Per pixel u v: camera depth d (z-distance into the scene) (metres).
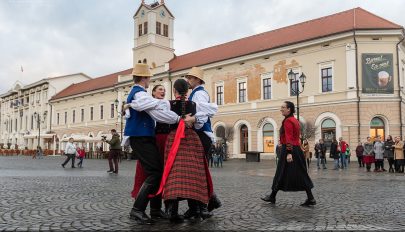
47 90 72.12
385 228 5.44
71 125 65.81
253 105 39.34
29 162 32.22
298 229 5.38
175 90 6.00
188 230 5.28
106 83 59.91
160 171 5.82
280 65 37.22
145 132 5.77
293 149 7.52
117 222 5.84
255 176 16.56
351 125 31.97
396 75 32.03
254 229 5.37
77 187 11.16
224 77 42.41
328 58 33.75
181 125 5.68
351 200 8.47
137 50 54.06
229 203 7.93
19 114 82.00
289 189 7.54
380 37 32.09
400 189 11.02
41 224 5.69
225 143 35.78
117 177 15.28
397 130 31.58
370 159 20.84
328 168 24.47
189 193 5.40
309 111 34.75
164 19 53.78
